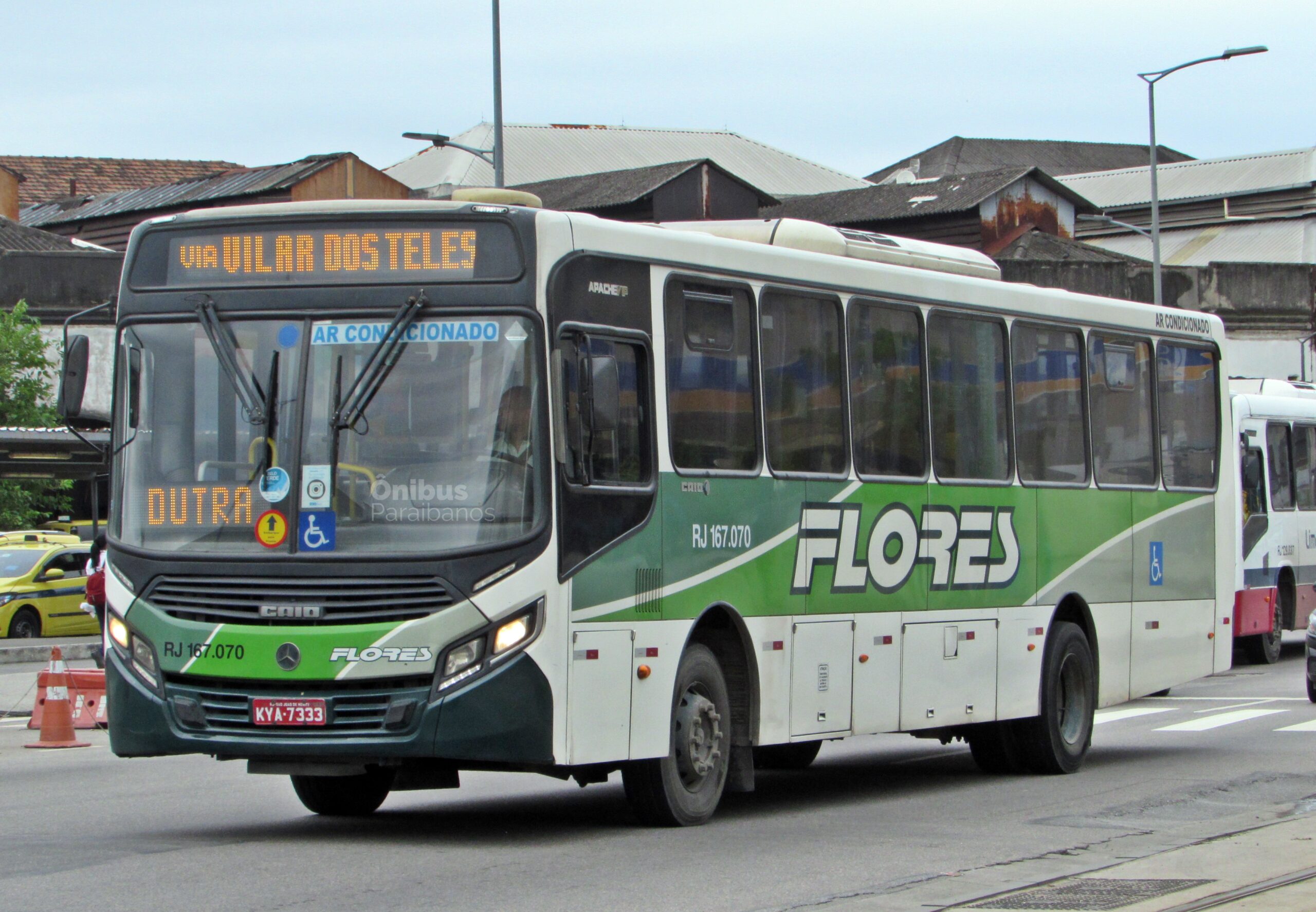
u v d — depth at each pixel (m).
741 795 15.09
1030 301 16.44
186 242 11.65
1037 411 16.45
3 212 76.38
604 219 11.84
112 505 11.62
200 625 11.16
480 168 80.25
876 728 14.13
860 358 14.22
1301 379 64.00
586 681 11.29
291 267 11.42
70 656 31.83
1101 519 17.31
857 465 14.06
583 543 11.30
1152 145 46.12
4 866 10.64
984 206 69.69
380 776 13.27
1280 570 31.03
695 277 12.54
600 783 14.96
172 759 18.02
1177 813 13.89
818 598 13.54
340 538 11.05
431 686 10.87
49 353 48.84
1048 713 16.42
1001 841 12.29
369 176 66.44
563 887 10.02
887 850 11.74
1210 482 19.31
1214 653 19.22
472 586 10.90
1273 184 83.38
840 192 77.50
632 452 11.88
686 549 12.22
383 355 11.20
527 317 11.16
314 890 9.79
